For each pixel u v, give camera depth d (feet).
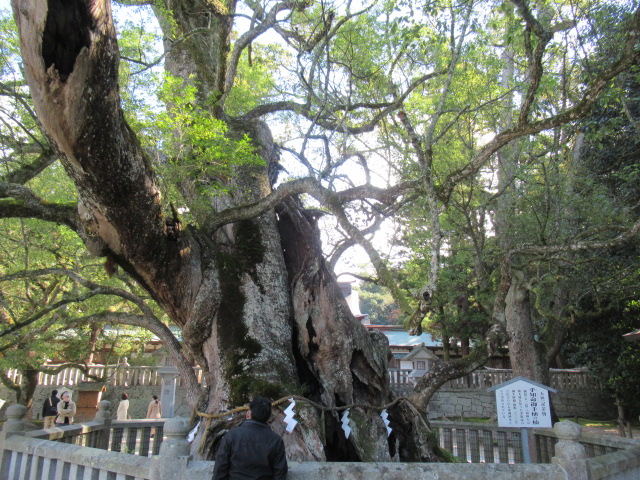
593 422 64.49
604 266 47.29
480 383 70.85
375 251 17.51
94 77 13.80
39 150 29.01
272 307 23.17
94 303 43.32
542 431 28.48
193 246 22.39
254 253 24.64
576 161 47.26
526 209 45.06
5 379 50.67
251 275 23.77
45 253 38.42
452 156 39.96
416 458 23.94
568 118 20.21
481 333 73.92
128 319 24.98
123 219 17.92
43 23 12.41
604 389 65.87
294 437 18.20
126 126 16.34
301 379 24.11
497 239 45.42
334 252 29.78
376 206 31.50
